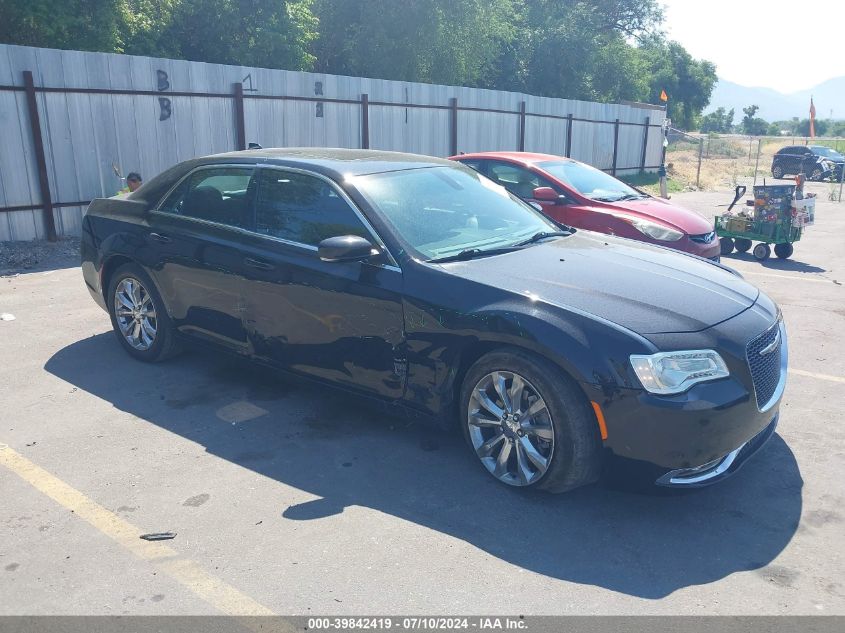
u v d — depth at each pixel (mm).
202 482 3945
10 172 10164
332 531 3498
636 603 3012
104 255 5688
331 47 23578
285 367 4715
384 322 4160
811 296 8500
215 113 12523
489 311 3781
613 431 3516
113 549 3330
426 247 4281
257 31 18672
